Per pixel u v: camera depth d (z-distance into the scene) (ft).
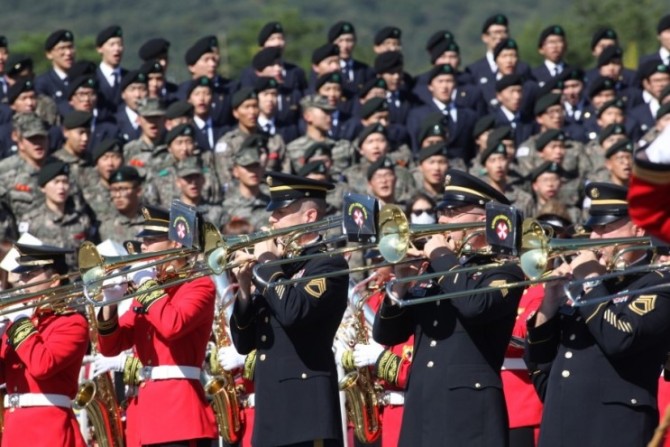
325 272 125.29
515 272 119.96
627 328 113.19
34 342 134.41
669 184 85.15
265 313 129.70
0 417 146.10
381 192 200.54
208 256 123.44
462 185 122.93
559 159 213.46
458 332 122.62
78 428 139.64
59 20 646.33
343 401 156.56
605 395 116.67
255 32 475.31
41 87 228.02
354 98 233.96
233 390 148.87
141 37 635.66
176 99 226.79
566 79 237.45
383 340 126.11
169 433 141.08
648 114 237.25
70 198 195.93
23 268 137.90
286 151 213.25
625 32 419.33
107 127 218.18
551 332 120.16
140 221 197.26
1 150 208.74
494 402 122.21
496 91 233.76
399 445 125.39
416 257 123.65
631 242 112.27
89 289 129.49
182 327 137.59
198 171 199.00
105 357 145.69
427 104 231.71
